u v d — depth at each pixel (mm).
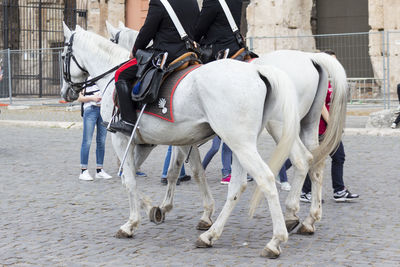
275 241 6320
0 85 31016
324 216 8352
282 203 9250
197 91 6477
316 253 6500
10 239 7238
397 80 25016
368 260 6180
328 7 29656
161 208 8070
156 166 13148
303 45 27797
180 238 7270
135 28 32562
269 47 27391
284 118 6246
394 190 10070
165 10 6988
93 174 12281
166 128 6848
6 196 9992
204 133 6766
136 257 6449
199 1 27906
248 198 9703
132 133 6996
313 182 7441
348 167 12508
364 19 28812
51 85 33906
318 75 7477
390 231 7398
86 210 8906
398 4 24812
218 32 7754
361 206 8938
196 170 7688
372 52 25641
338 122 7242
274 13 27234
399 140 16469
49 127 21891
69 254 6570
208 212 7711
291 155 7293
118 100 7191
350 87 24688
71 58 8492
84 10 32875
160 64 6797
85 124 11516
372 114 18844
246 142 6258
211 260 6289
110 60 8016
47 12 37594
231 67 6363
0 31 38312
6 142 17531
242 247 6789
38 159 14234
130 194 7344
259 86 6285
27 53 32156
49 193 10250
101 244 7004
